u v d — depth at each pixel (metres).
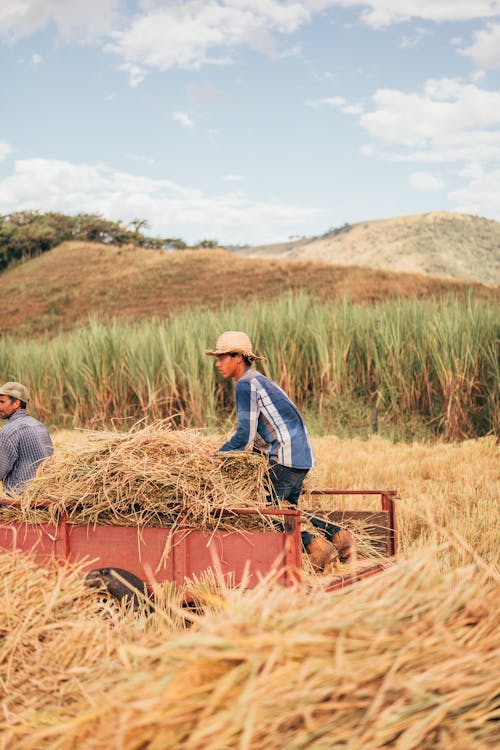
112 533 4.62
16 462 5.84
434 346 14.91
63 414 18.31
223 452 4.79
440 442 13.51
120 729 1.83
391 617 2.14
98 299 57.84
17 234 84.44
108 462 4.74
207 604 4.04
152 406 16.83
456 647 2.08
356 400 16.27
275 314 17.58
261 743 1.81
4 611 2.97
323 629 2.00
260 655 1.92
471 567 2.43
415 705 1.89
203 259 65.94
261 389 4.82
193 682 1.92
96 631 2.99
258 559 4.29
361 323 16.97
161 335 17.22
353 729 1.85
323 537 4.82
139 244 101.44
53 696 2.58
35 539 4.81
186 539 4.45
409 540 6.16
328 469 9.48
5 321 56.66
